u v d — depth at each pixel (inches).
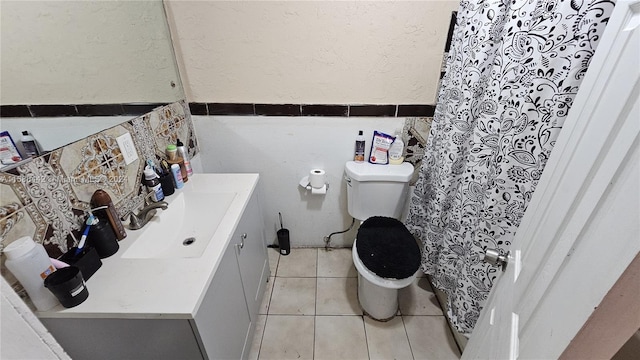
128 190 41.3
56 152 30.1
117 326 27.8
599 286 14.4
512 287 25.5
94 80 35.7
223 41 52.7
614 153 14.7
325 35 52.0
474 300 43.0
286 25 51.2
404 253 51.3
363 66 54.7
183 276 31.0
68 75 32.1
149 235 39.1
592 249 15.3
